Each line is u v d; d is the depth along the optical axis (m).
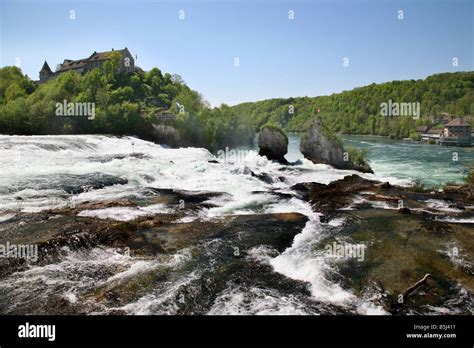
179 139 69.56
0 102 71.12
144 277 12.26
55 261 13.13
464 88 127.31
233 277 12.48
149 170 32.09
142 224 17.23
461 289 11.84
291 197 25.17
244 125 88.94
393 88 140.50
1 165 28.14
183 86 132.62
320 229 17.75
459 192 27.52
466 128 84.25
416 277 12.57
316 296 11.37
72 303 10.57
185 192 25.30
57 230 15.42
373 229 17.62
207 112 84.81
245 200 24.23
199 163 37.47
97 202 20.33
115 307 10.45
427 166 48.72
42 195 21.55
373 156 61.50
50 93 69.31
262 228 17.72
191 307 10.62
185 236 16.20
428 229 17.47
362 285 12.03
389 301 11.09
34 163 30.36
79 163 32.41
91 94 78.81
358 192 26.88
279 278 12.51
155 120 68.75
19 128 57.41
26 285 11.45
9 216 17.33
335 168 42.81
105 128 63.16
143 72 133.12
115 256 13.84
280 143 48.56
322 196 25.17
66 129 59.66
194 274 12.62
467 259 13.96
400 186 30.08
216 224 18.17
